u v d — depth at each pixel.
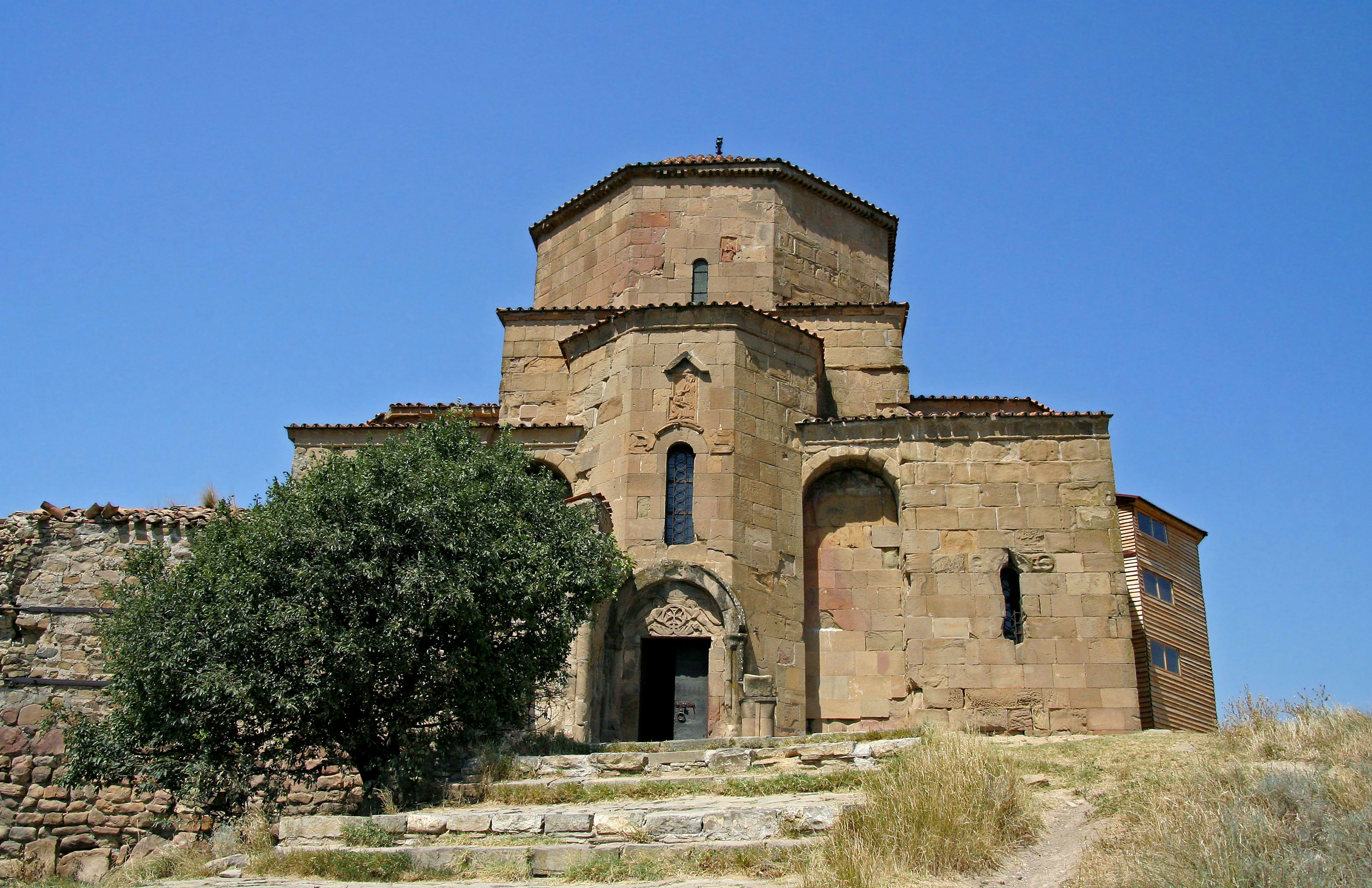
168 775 17.06
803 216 28.33
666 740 22.78
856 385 26.52
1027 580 22.81
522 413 26.38
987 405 27.19
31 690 21.69
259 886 11.79
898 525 24.11
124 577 22.31
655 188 28.00
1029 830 11.93
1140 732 18.30
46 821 20.89
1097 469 23.36
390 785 16.27
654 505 22.69
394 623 16.38
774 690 21.81
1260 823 10.59
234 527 18.23
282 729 17.11
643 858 11.86
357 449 20.83
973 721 21.98
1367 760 12.23
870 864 10.85
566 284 29.05
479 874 12.05
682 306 23.81
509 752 17.80
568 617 18.48
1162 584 28.50
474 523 17.66
